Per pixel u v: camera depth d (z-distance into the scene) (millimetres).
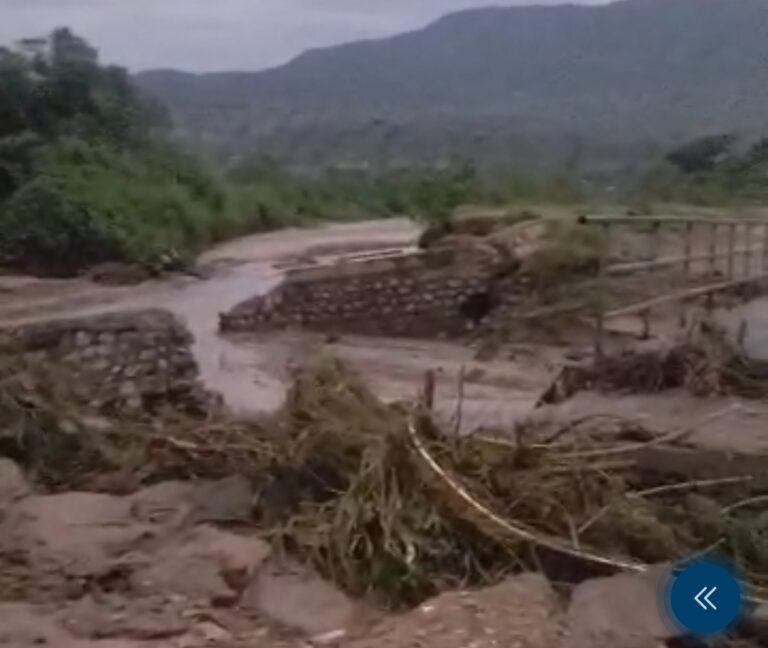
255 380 15750
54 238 24281
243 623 6285
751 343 14828
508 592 6496
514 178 34031
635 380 13273
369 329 21125
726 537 7848
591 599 6430
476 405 14578
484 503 7516
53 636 6035
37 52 33938
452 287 21203
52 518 7676
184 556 6965
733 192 32594
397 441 7527
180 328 13344
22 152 27844
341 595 6648
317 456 8164
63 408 9891
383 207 39781
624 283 19609
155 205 28406
